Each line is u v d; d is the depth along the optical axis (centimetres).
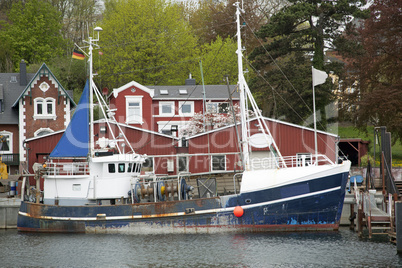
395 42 5731
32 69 6531
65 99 5519
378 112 5516
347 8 5575
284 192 3350
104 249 3075
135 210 3469
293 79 5684
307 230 3378
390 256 2816
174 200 3441
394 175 4528
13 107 5512
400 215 2891
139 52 6562
